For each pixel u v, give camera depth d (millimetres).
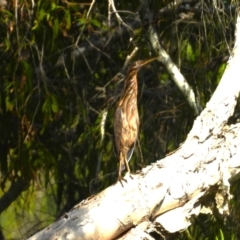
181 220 8898
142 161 12648
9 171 13031
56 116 13461
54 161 13062
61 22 12508
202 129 9125
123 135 10586
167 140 13414
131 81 10656
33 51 12977
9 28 12453
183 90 12359
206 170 8969
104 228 8648
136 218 8750
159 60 12453
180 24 13242
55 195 15797
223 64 12617
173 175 8883
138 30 12711
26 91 12234
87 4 12328
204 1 12250
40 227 15930
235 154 9078
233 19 11914
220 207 9148
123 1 13398
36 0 12500
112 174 12977
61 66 13297
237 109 12617
